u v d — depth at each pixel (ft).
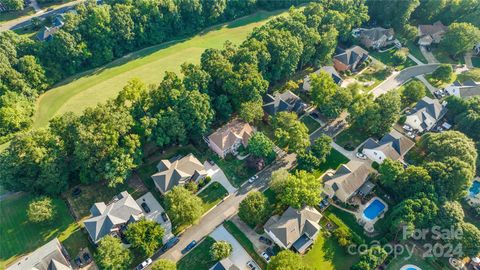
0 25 511.40
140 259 269.64
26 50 422.00
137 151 314.96
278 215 293.84
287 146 352.49
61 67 441.27
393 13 510.17
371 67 460.55
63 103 406.82
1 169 288.71
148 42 504.02
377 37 483.10
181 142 344.69
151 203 305.73
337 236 279.08
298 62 437.99
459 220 270.26
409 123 377.91
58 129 309.22
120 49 479.41
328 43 432.25
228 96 371.35
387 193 313.94
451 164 291.38
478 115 347.15
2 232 279.69
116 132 299.99
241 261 269.03
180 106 331.98
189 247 275.59
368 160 343.46
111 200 307.78
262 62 384.06
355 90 385.91
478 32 455.22
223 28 552.00
